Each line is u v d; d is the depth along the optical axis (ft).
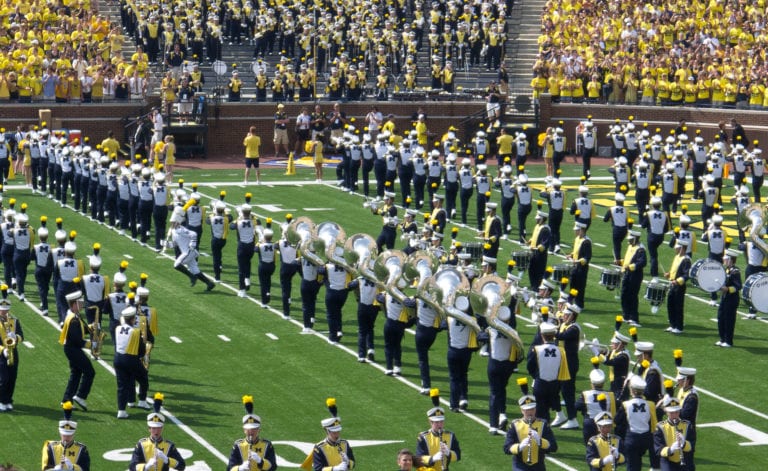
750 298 140.67
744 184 217.36
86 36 275.39
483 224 195.72
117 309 125.08
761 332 144.66
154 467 91.97
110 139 234.79
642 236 192.75
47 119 258.37
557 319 116.47
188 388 122.31
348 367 129.08
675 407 96.94
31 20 274.77
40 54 265.75
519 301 136.77
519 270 156.04
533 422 96.22
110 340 136.87
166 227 196.13
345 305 151.94
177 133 269.64
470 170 197.57
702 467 105.09
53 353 132.46
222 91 284.61
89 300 129.90
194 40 284.41
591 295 158.61
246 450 92.63
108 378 125.29
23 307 150.20
